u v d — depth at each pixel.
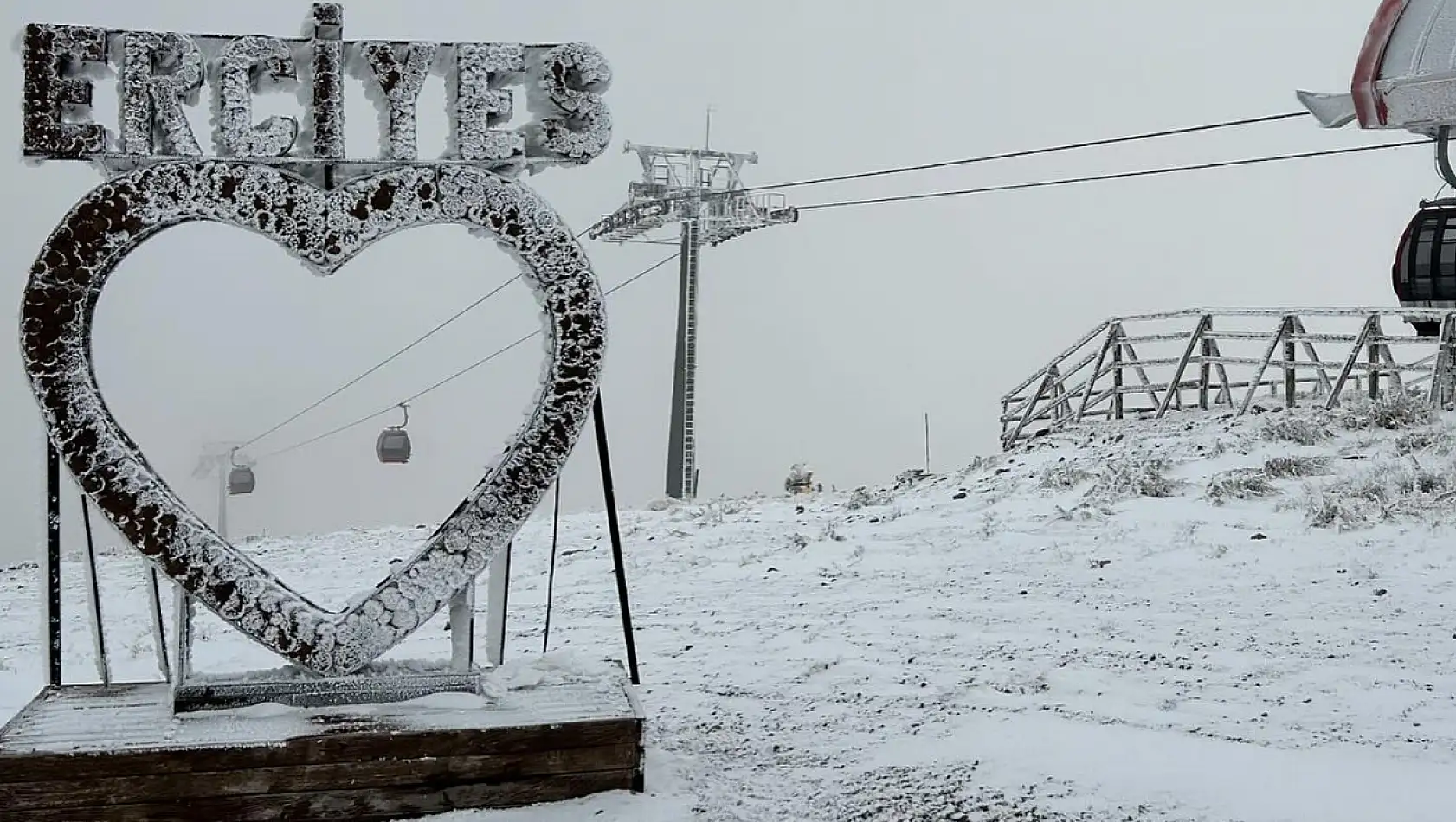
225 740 4.90
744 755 5.90
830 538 13.23
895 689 7.05
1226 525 11.66
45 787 4.75
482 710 5.33
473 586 5.55
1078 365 19.47
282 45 5.22
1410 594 8.81
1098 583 9.89
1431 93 12.45
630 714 5.29
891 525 13.92
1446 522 10.77
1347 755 5.62
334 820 4.96
